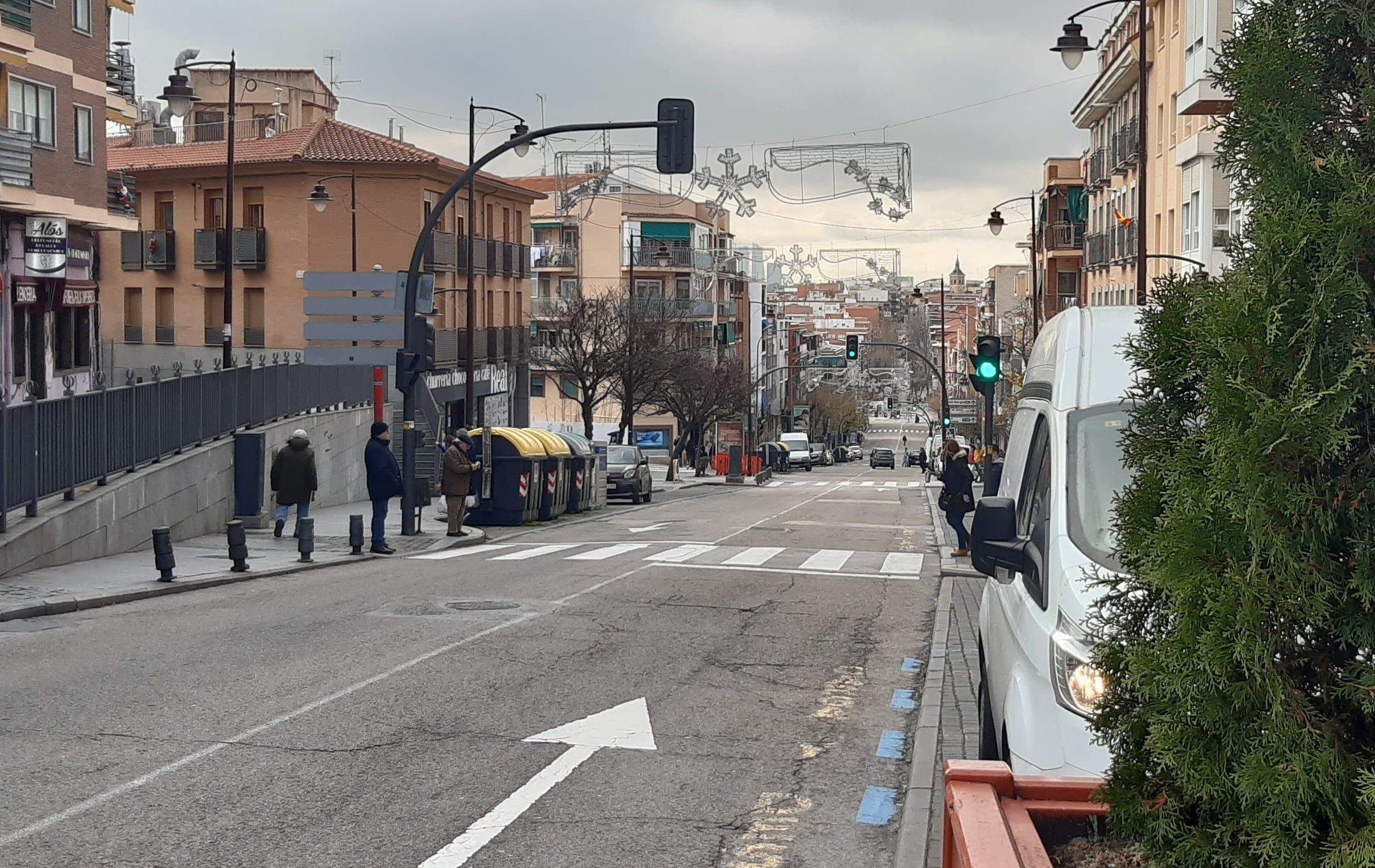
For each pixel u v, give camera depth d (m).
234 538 17.91
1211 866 3.32
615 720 9.27
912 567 20.62
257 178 54.44
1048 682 5.65
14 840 6.34
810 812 7.25
